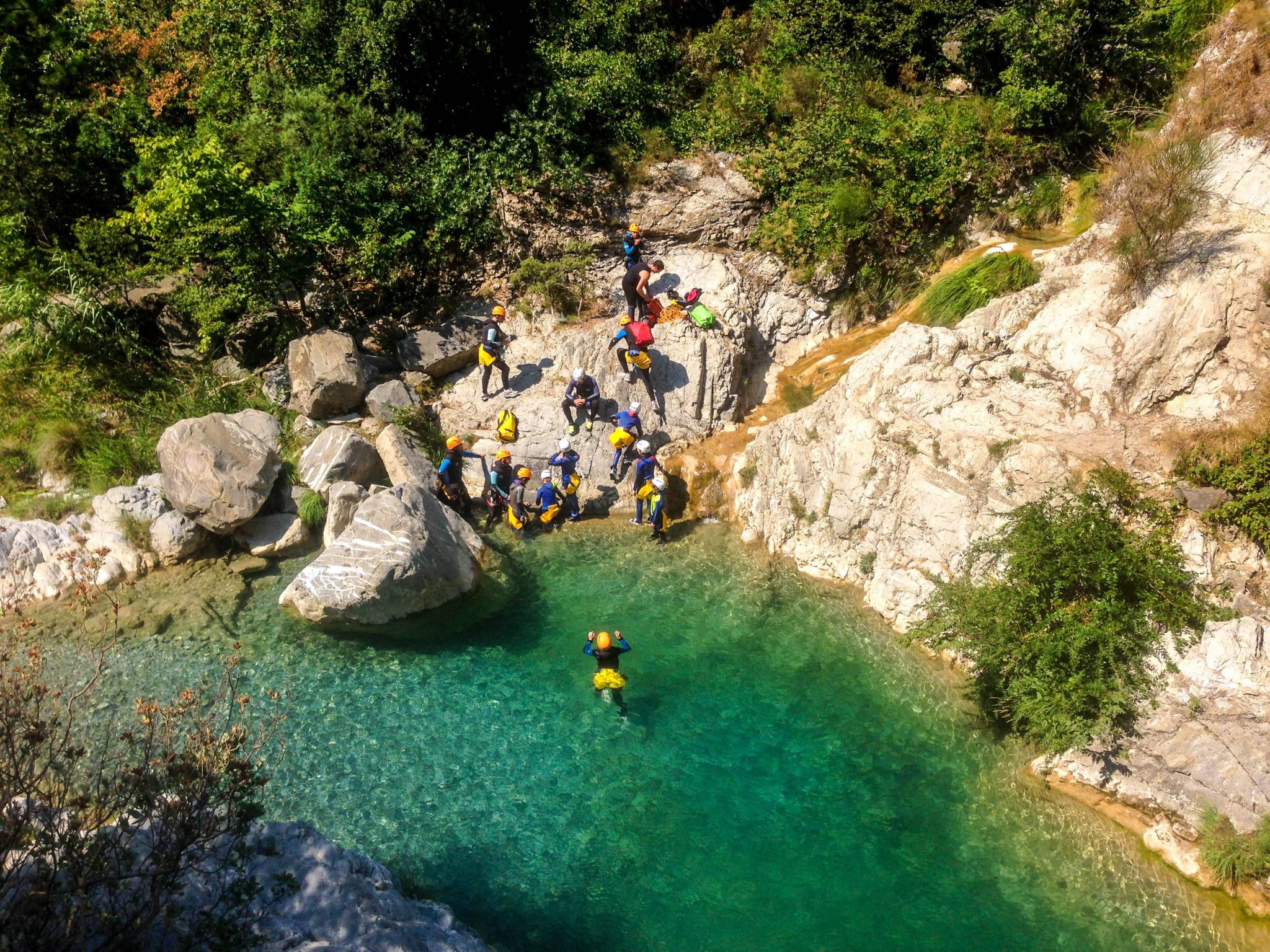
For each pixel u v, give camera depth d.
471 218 19.30
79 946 6.22
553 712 11.86
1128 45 18.19
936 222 18.97
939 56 22.05
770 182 19.75
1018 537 11.63
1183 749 10.13
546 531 15.85
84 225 17.31
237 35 20.78
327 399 16.36
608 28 22.02
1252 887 9.41
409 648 12.92
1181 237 13.29
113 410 16.83
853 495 14.32
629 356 16.34
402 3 18.50
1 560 13.38
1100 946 9.00
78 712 11.32
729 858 9.91
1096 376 13.09
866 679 12.59
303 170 17.66
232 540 14.89
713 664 12.85
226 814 7.77
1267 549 10.92
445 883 9.50
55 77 18.72
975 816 10.48
